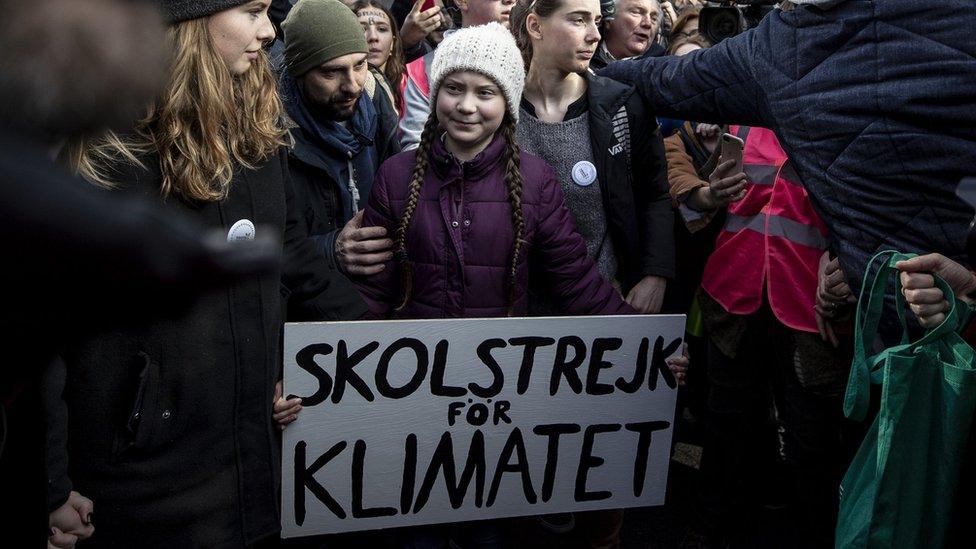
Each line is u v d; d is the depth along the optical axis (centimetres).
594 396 225
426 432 214
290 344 203
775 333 287
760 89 229
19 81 46
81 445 165
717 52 245
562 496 228
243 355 176
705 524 300
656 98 262
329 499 212
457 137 224
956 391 179
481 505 222
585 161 260
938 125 198
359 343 206
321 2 255
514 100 227
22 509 127
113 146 157
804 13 215
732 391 295
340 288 216
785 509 326
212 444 175
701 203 287
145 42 48
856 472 192
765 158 285
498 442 220
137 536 171
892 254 195
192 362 168
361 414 210
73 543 162
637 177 276
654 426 230
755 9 297
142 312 46
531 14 260
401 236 227
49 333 50
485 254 226
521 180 229
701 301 302
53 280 42
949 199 201
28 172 41
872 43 203
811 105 213
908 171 202
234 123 176
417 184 227
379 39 349
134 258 43
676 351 228
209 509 177
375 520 216
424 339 210
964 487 184
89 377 162
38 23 46
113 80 47
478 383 216
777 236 280
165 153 164
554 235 234
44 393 149
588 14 254
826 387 277
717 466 299
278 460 192
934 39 195
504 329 215
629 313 244
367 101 283
